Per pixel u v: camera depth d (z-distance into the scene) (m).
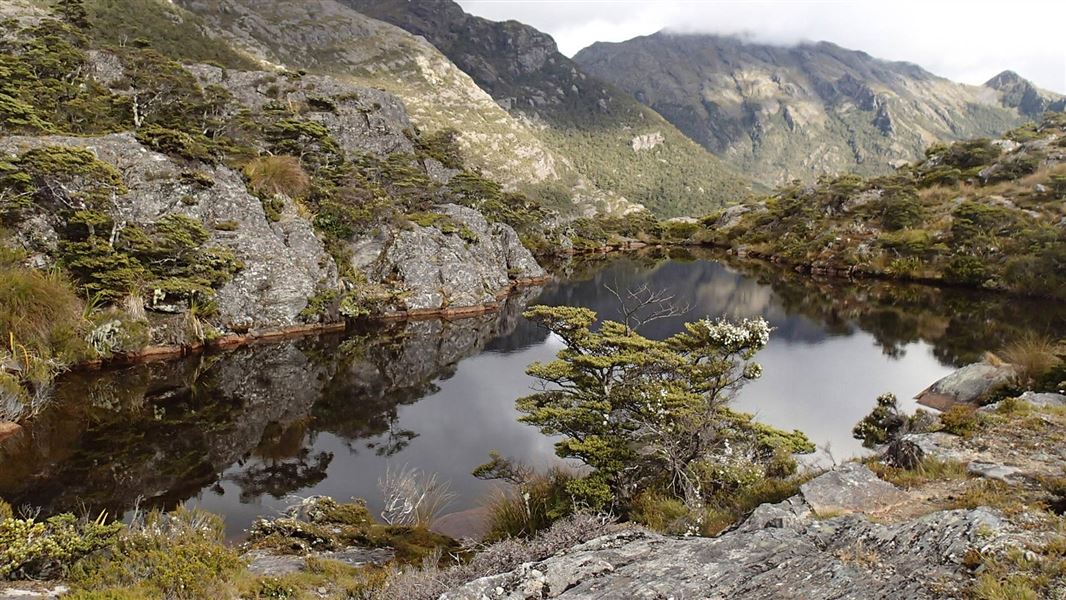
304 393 22.89
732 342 10.98
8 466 15.39
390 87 192.62
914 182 80.44
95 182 24.73
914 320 38.28
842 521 5.77
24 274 20.73
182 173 28.88
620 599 4.72
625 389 12.10
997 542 4.52
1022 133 84.56
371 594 7.43
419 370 26.92
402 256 38.25
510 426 20.34
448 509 14.13
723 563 5.12
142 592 6.76
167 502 14.02
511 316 39.47
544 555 6.34
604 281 57.50
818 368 27.02
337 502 14.12
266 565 9.46
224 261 27.59
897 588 4.23
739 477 10.10
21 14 65.25
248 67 106.12
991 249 52.44
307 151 48.62
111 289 23.44
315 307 30.58
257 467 16.39
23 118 28.53
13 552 7.04
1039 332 33.00
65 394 19.95
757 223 94.25
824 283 56.41
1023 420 9.91
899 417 16.72
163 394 21.34
